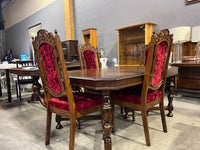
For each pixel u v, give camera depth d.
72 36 5.74
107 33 4.72
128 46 4.10
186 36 2.77
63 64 1.21
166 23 3.41
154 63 1.38
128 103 1.53
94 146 1.49
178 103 2.70
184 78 2.96
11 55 10.18
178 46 3.04
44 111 2.63
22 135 1.78
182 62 2.94
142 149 1.41
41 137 1.72
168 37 1.46
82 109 1.37
